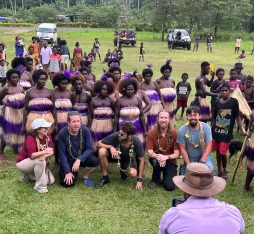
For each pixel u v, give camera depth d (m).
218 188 2.99
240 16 49.28
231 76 9.18
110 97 6.94
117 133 6.29
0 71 12.88
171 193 6.09
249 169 6.04
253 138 5.94
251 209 5.65
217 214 2.82
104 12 65.12
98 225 5.08
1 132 7.41
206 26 47.31
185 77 10.75
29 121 6.81
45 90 6.90
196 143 5.97
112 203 5.70
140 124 6.93
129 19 64.62
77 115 6.08
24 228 4.95
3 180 6.38
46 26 35.66
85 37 43.94
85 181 6.33
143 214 5.42
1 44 13.28
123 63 22.62
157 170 6.28
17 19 71.56
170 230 2.82
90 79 9.46
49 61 16.62
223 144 6.59
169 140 6.23
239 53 31.89
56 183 6.33
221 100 6.53
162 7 44.75
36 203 5.62
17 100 7.22
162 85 8.72
